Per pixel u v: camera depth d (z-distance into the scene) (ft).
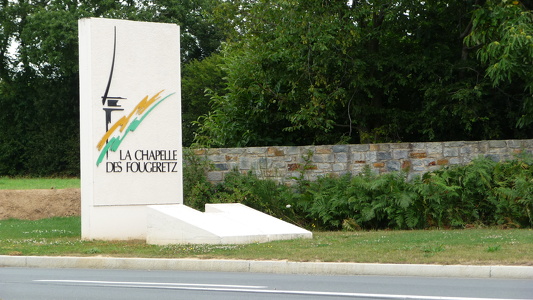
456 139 80.07
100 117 56.24
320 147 68.64
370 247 43.98
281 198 66.44
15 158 184.34
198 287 32.83
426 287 31.99
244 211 56.54
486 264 36.60
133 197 57.31
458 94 73.20
